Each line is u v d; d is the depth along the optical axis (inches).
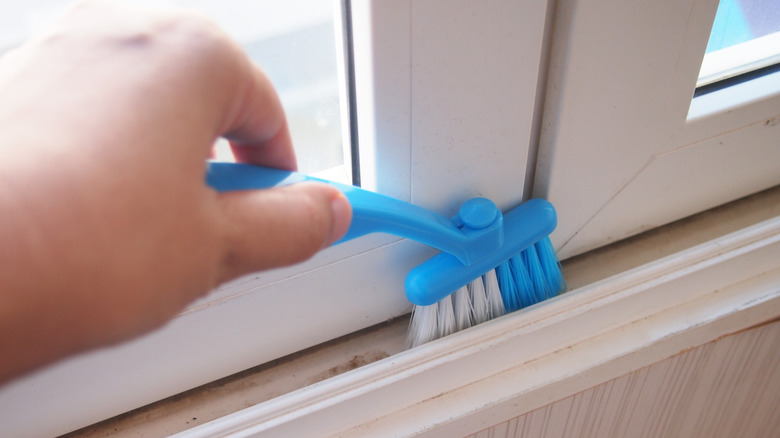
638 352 21.7
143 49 9.3
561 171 19.2
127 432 18.8
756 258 22.8
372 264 18.9
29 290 7.7
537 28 15.7
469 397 20.2
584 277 22.0
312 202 11.2
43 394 17.1
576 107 17.8
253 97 10.8
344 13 14.9
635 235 23.2
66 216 7.9
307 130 17.8
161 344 17.6
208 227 9.5
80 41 9.3
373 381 18.8
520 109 17.1
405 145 16.5
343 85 16.4
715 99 20.3
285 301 18.4
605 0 16.0
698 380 25.3
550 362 21.1
